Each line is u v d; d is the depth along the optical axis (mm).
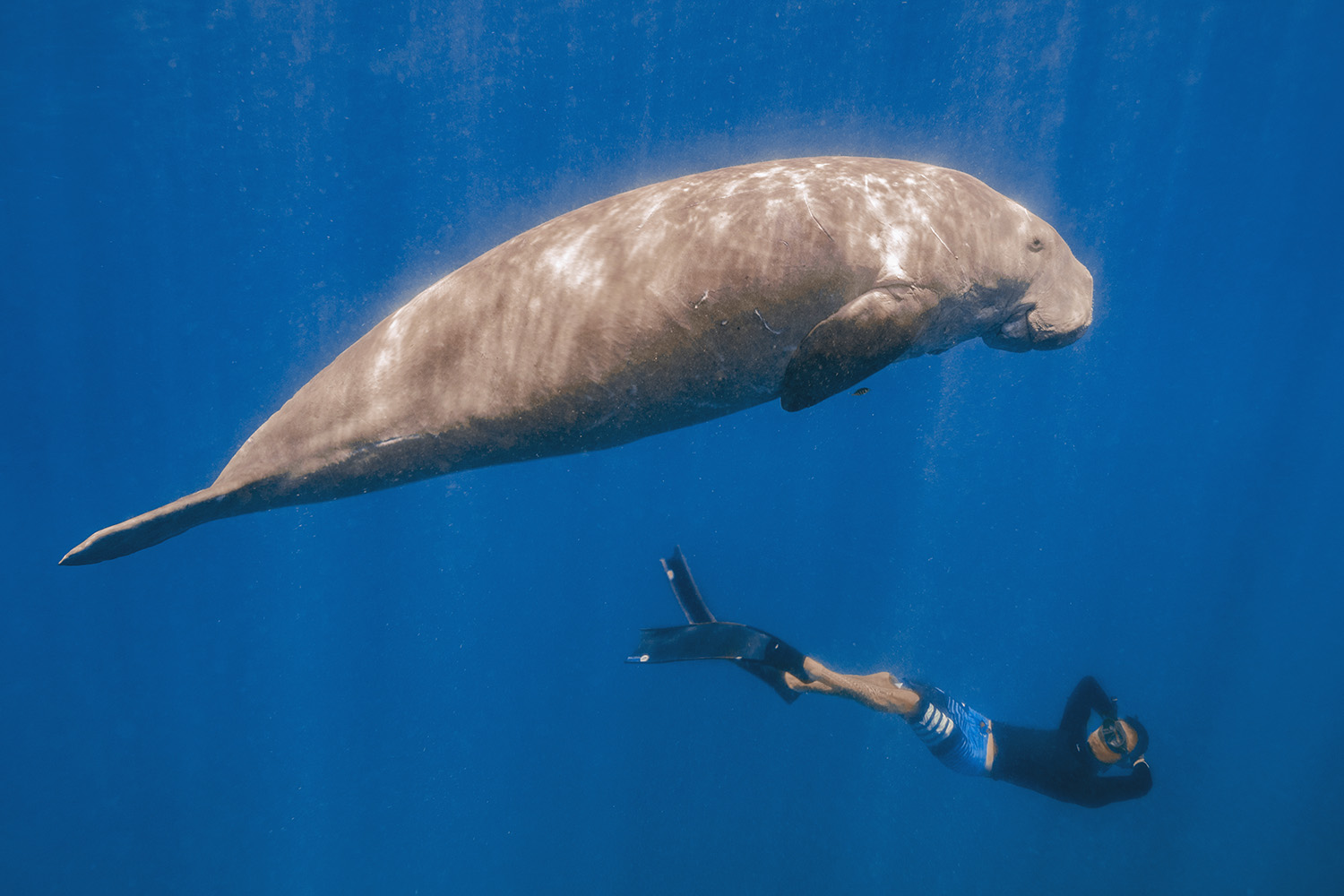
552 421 2811
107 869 14195
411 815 15359
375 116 17891
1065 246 3656
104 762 16562
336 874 14469
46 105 15250
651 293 2682
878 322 2693
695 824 13117
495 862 13789
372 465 2869
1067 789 6590
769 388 2961
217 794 16109
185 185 18031
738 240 2697
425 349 2809
